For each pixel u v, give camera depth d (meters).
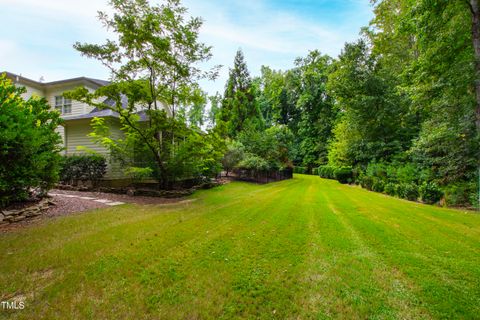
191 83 8.86
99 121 8.80
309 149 34.06
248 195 9.64
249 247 3.64
